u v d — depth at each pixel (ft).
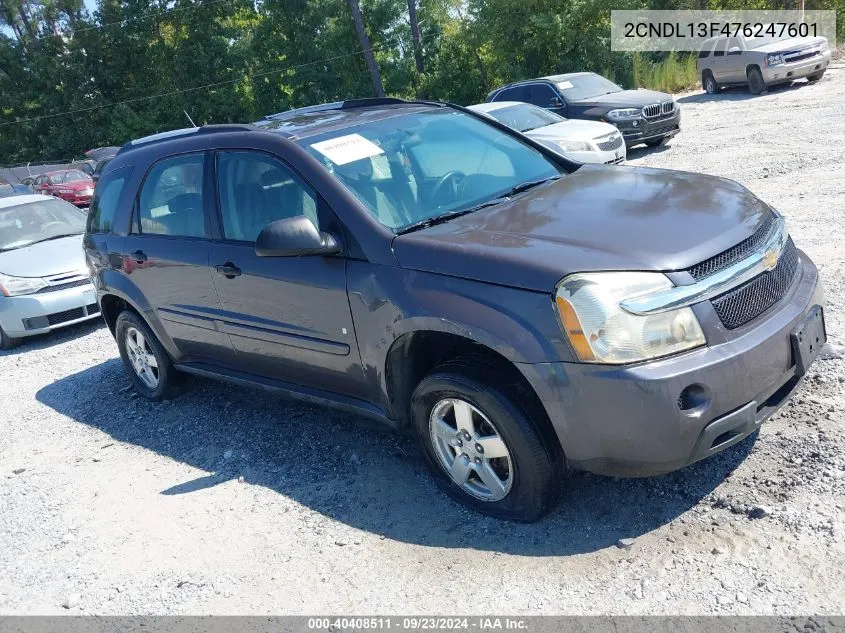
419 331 11.57
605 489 11.89
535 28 94.22
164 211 16.63
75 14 155.12
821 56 62.28
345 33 125.08
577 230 11.07
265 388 15.42
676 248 10.27
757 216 11.51
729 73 67.46
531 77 95.86
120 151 19.11
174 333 17.12
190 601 11.20
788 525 10.23
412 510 12.43
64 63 141.79
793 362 10.70
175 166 16.34
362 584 10.87
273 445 15.70
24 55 146.30
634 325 9.70
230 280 14.70
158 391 19.01
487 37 100.01
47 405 21.12
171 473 15.39
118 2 136.98
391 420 12.88
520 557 10.76
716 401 9.78
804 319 10.93
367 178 13.25
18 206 32.55
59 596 11.93
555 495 11.12
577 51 93.04
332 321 12.94
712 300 10.02
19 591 12.28
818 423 12.33
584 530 11.05
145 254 16.84
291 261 13.37
